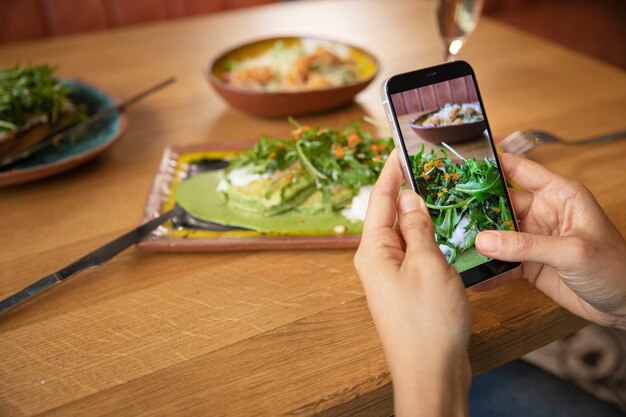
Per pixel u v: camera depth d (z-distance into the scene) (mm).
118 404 400
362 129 710
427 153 445
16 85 695
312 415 398
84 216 572
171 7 1356
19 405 399
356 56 819
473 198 447
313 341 441
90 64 882
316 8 1107
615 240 434
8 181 577
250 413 393
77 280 495
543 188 478
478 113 455
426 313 378
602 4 1734
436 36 982
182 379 415
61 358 430
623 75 854
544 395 631
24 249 531
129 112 754
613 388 646
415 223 406
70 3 1259
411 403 367
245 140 668
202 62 892
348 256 519
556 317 473
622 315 446
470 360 453
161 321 458
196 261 515
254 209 547
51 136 671
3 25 1219
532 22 1652
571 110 758
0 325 456
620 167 634
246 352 434
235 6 1418
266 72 775
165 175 605
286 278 496
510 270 447
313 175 556
